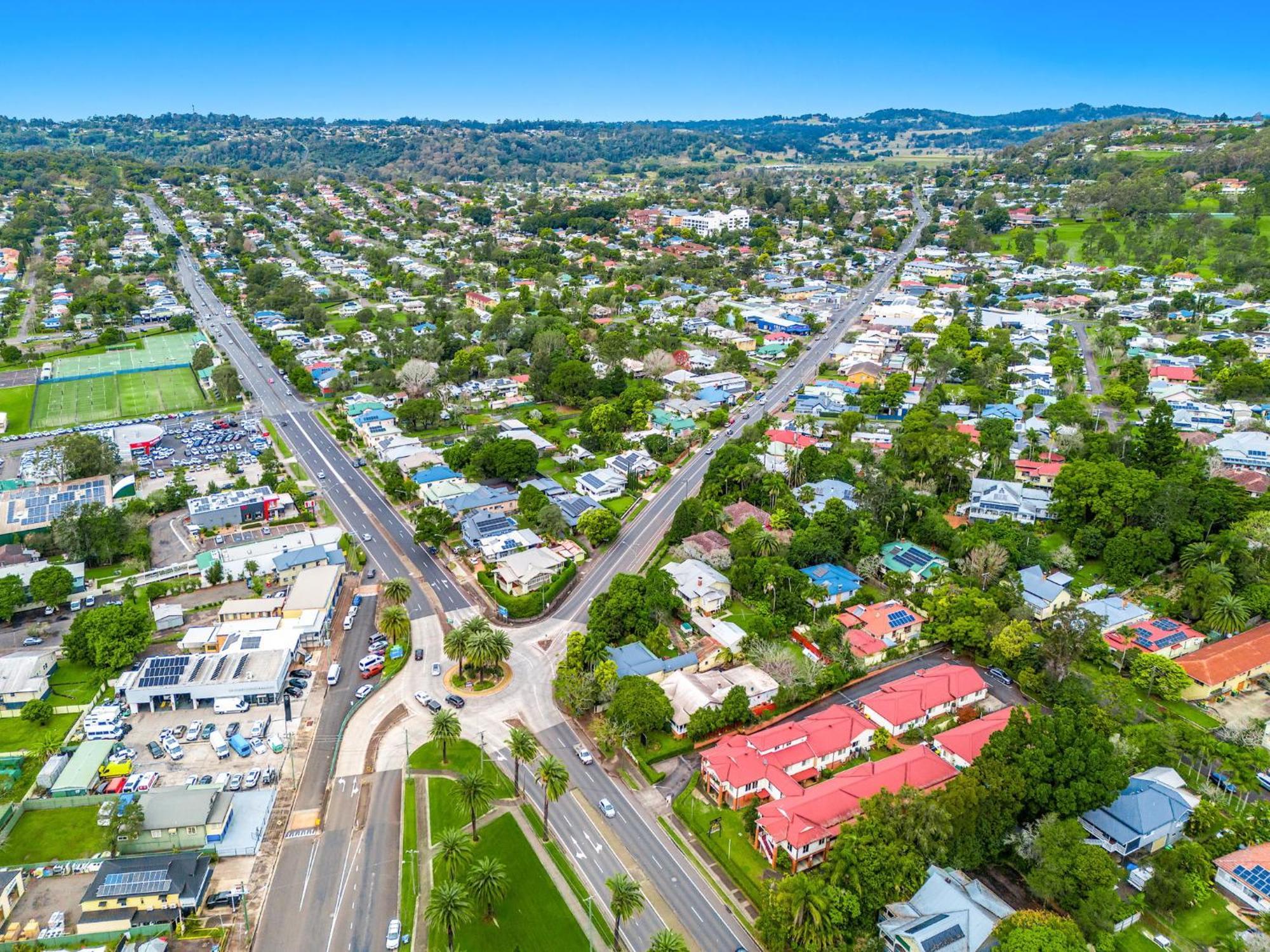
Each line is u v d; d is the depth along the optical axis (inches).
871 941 4370.1
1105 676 6673.2
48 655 6811.0
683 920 4699.8
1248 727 5905.5
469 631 6737.2
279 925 4630.9
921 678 6461.6
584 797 5590.6
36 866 5014.8
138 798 5285.4
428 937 4586.6
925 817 4756.4
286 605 7549.2
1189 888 4694.9
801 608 7396.7
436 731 5634.8
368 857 5098.4
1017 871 5014.8
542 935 4596.5
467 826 5324.8
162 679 6476.4
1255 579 7534.5
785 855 4945.9
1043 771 5132.9
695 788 5659.5
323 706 6501.0
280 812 5457.7
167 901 4662.9
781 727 5915.4
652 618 7278.5
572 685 6304.1
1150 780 5452.8
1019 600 7303.2
